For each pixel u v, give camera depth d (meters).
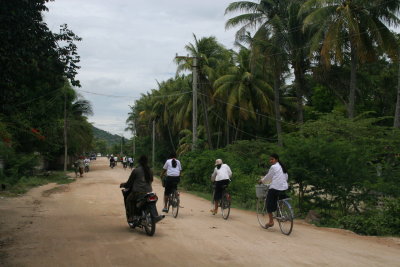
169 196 11.55
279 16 28.05
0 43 8.67
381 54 23.03
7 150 22.67
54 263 6.16
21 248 7.16
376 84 31.56
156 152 57.66
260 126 39.16
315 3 22.16
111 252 6.87
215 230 9.17
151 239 8.02
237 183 16.19
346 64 27.97
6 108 10.91
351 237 8.88
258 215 10.23
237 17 28.23
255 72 32.53
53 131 32.22
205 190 21.20
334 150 11.75
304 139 12.39
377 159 13.12
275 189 9.18
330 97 36.50
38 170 34.16
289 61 28.23
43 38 9.58
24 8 8.79
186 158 23.94
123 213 11.88
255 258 6.54
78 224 9.85
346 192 11.80
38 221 10.30
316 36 22.50
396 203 10.01
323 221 11.16
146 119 62.22
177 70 32.75
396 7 20.70
